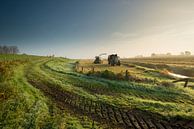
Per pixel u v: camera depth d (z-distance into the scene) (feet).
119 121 69.97
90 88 122.01
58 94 101.81
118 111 80.48
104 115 75.31
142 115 76.69
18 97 77.36
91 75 167.22
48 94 99.86
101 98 98.63
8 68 137.59
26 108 69.51
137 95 112.16
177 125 68.18
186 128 65.82
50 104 82.99
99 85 130.31
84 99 96.37
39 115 63.62
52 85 120.98
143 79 149.28
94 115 74.79
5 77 106.73
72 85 127.03
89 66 263.29
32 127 55.62
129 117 74.18
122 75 155.53
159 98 107.55
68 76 159.22
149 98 106.93
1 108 62.64
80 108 82.07
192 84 148.15
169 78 179.52
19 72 151.84
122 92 116.37
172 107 87.40
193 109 86.12
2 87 84.84
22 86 103.96
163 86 132.36
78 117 71.36
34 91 100.07
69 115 72.23
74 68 228.63
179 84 146.61
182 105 92.32
